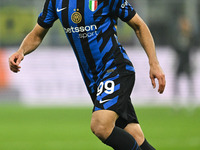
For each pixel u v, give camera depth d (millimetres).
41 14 17250
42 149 26062
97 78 16453
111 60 16156
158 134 32125
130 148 15633
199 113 47938
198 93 55469
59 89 56219
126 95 15930
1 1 57312
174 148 26172
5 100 55656
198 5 58188
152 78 16016
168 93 55969
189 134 32094
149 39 16359
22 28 56969
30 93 55844
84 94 56344
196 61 55844
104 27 16203
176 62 51000
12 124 38688
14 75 55594
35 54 56031
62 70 56312
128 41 56938
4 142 28781
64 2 16359
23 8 57438
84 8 16078
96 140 29625
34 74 55875
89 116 44688
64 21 16375
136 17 16422
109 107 15547
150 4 58531
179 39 49812
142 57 56625
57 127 36562
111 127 15523
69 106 54719
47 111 49250
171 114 46719
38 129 35406
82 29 16156
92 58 16359
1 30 56625
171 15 57906
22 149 26031
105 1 16078
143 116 44531
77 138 30516
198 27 57531
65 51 56562
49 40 56531
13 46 56250
